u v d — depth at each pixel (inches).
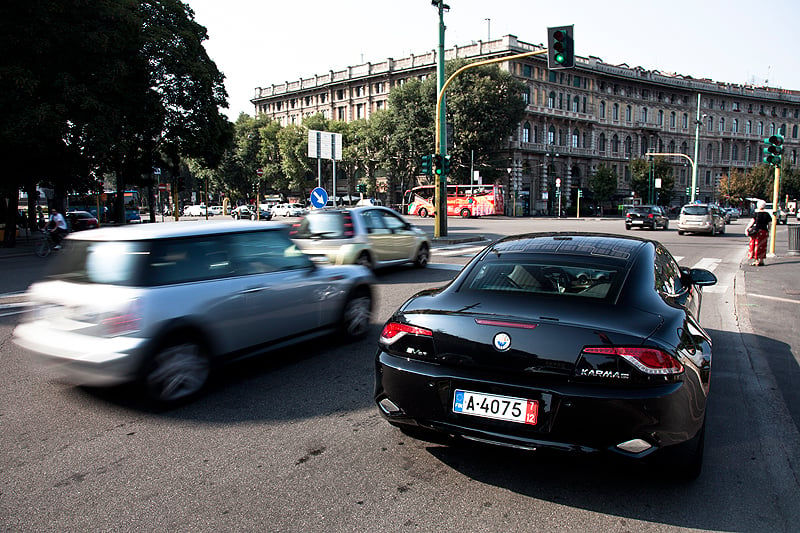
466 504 115.0
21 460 135.9
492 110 2033.7
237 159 2834.6
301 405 173.2
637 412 105.0
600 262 141.4
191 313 173.9
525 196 2564.0
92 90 768.9
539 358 110.3
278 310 207.8
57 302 170.6
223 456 137.9
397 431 152.8
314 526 107.0
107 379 161.3
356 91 2997.0
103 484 124.0
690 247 792.3
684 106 3265.3
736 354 238.8
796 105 3683.6
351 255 422.0
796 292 398.9
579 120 2706.7
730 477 127.7
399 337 128.0
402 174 2288.4
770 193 3090.6
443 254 669.9
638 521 109.0
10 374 204.8
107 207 1982.0
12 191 899.4
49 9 708.0
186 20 1069.8
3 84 687.7
